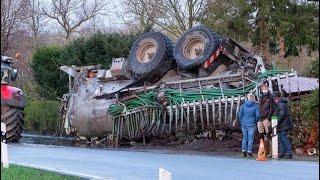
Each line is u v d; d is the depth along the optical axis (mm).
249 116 14242
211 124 16281
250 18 27562
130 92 17625
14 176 9398
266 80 15391
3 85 16656
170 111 16547
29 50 41438
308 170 11195
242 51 17188
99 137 18641
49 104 24859
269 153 14500
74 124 19016
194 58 17016
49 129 24469
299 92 15336
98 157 13891
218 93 15984
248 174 10633
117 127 17594
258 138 15844
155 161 12984
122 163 12523
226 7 27984
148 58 18016
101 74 18656
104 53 26375
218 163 12562
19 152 15000
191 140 17344
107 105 17891
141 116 17078
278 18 26672
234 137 17078
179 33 34562
